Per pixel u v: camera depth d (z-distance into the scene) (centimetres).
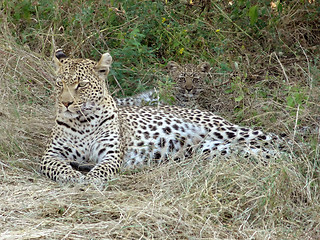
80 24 1457
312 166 973
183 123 1154
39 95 1321
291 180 912
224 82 1370
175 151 1130
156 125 1133
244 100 1281
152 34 1556
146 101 1392
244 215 859
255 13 1327
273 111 1197
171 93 1440
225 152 1096
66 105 1002
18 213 841
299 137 1065
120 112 1138
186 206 861
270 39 1516
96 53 1443
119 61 1448
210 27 1590
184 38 1565
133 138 1105
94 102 1034
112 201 875
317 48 1500
